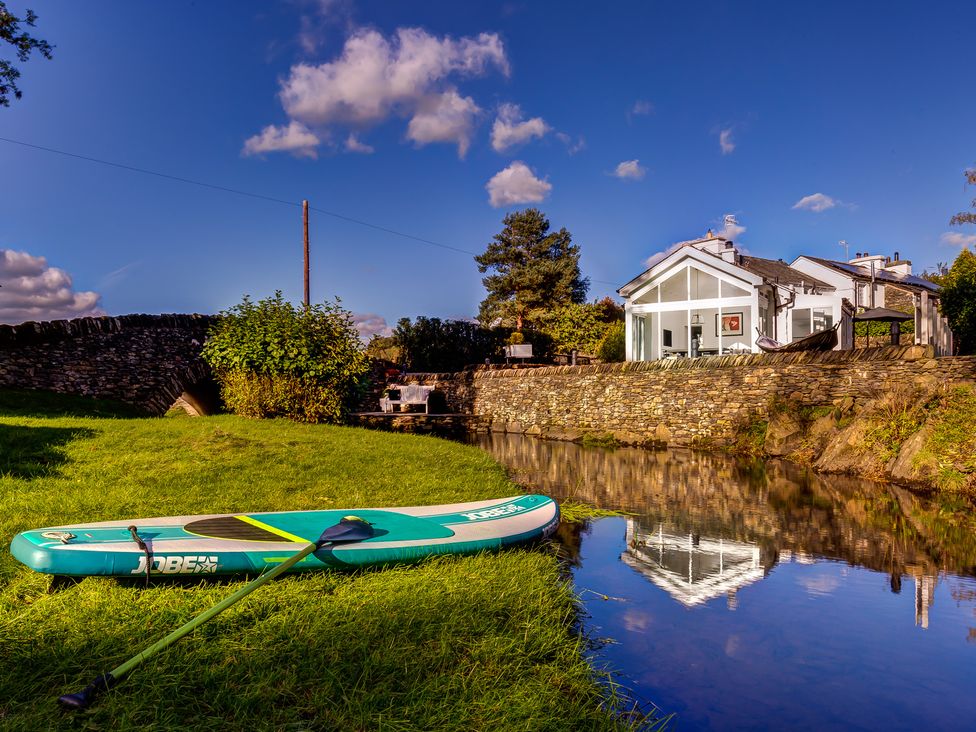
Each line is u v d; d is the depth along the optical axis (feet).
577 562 21.34
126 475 24.63
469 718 9.91
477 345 122.52
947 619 16.48
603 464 46.73
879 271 114.52
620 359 106.32
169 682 10.18
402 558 16.69
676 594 18.11
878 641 15.11
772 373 55.26
